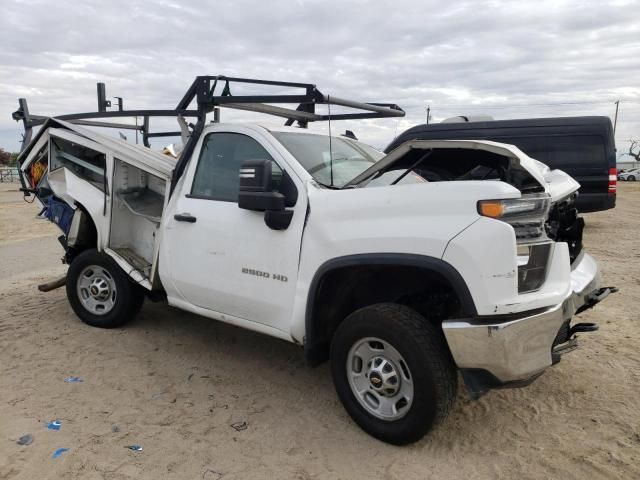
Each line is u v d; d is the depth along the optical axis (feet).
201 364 14.87
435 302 11.44
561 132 35.29
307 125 18.61
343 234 10.89
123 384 13.56
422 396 10.00
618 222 47.09
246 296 12.73
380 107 17.17
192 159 14.51
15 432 11.15
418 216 10.14
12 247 40.01
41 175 19.34
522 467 9.99
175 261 14.39
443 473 9.87
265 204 11.50
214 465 10.16
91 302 17.63
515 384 9.96
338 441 10.99
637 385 13.06
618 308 19.21
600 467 9.86
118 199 16.56
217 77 14.15
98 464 10.09
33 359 15.11
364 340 10.83
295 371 14.47
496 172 12.98
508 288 9.45
